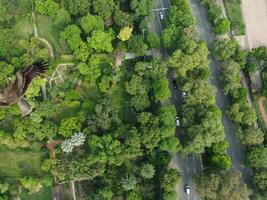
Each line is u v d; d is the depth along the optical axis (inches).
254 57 5049.2
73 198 4849.9
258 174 4699.8
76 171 4761.3
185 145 4768.7
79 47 4879.4
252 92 5054.1
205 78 4852.4
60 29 5064.0
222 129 4709.6
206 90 4766.2
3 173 4862.2
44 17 5108.3
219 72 5088.6
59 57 5022.1
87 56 4896.7
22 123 4763.8
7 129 4874.5
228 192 4478.3
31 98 4790.8
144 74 4867.1
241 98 4869.6
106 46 4884.4
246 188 4559.5
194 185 4842.5
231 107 4810.5
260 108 5054.1
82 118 4822.8
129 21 4955.7
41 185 4847.4
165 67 4842.5
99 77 4992.6
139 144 4707.2
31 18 5083.7
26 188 4822.8
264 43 5196.9
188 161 4901.6
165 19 5044.3
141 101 4813.0
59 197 4842.5
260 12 5226.4
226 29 4982.8
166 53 5093.5
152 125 4712.1
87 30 4884.4
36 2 4936.0
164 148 4717.0
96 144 4753.9
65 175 4835.1
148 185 4768.7
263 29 5226.4
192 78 4862.2
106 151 4739.2
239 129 4798.2
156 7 5177.2
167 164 4820.4
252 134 4717.0
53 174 4803.2
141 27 4931.1
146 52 5032.0
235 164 4936.0
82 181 4872.0
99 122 4771.2
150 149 4763.8
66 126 4790.8
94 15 4940.9
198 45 4859.7
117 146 4744.1
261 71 5098.4
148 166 4694.9
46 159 4820.4
